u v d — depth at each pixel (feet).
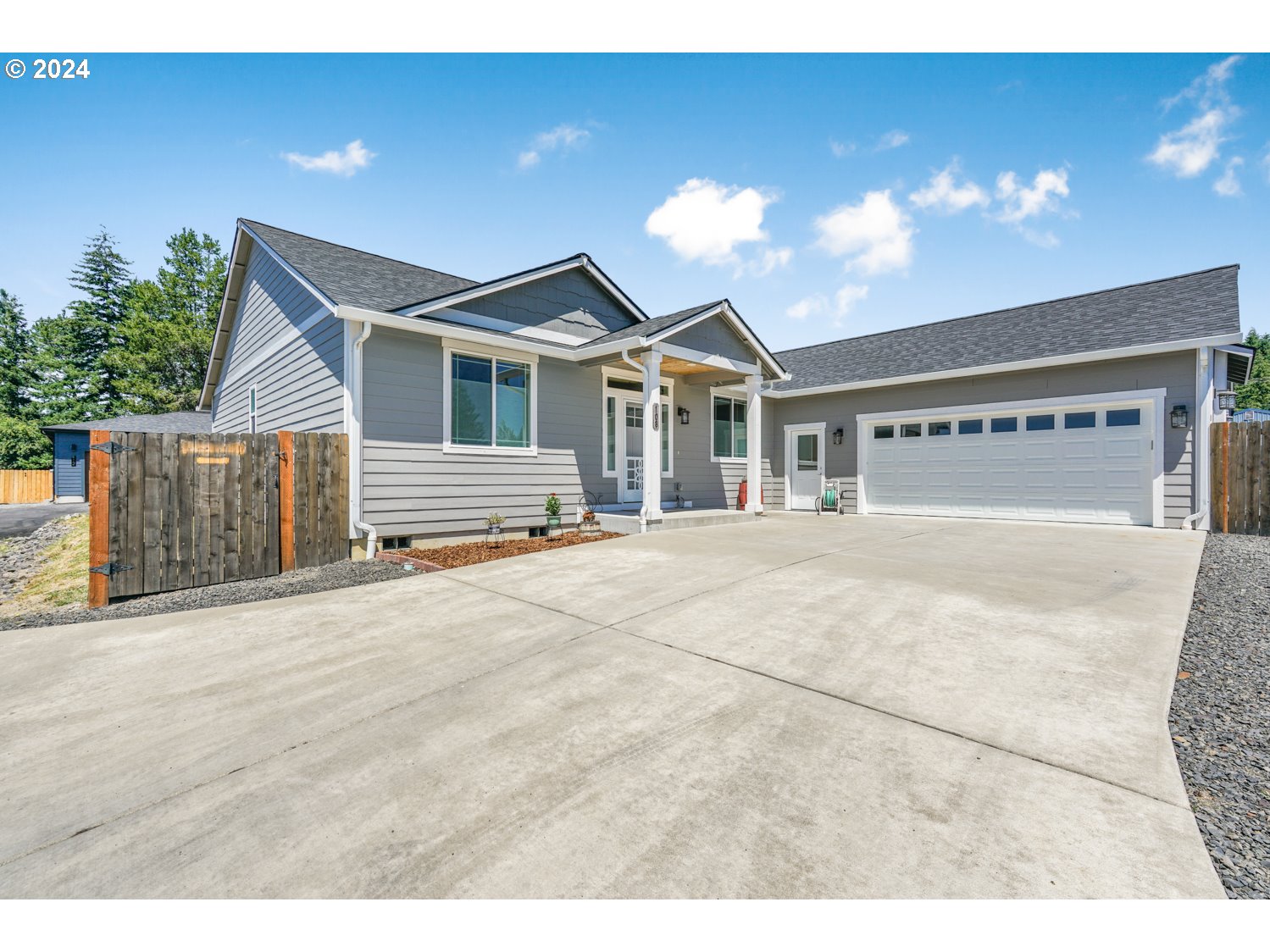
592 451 35.94
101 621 16.81
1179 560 22.67
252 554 22.71
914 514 42.39
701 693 10.96
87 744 9.39
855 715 9.94
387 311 25.84
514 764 8.59
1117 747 8.74
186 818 7.40
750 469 39.42
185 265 116.06
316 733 9.70
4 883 6.30
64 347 123.34
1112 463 34.01
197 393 110.01
